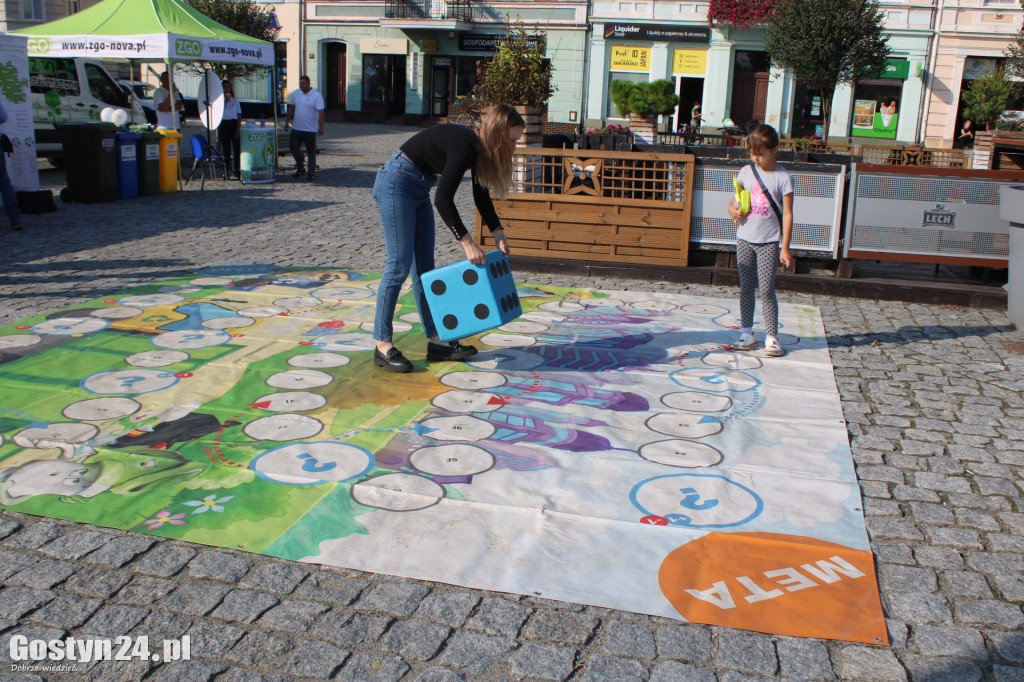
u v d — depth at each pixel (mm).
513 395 4578
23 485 3412
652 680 2400
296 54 33438
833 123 28047
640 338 5773
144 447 3795
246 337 5543
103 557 2926
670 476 3627
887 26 26969
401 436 3988
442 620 2645
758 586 2840
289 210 11312
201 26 13695
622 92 24797
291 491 3416
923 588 2871
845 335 6039
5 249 8258
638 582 2846
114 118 12492
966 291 6973
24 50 10477
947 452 4012
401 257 4770
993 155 8508
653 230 7742
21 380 4594
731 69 29094
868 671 2451
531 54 11070
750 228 5266
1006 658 2521
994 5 26234
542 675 2414
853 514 3342
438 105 33031
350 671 2416
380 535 3096
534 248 8109
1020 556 3086
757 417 4344
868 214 7277
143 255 8195
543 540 3082
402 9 31781
